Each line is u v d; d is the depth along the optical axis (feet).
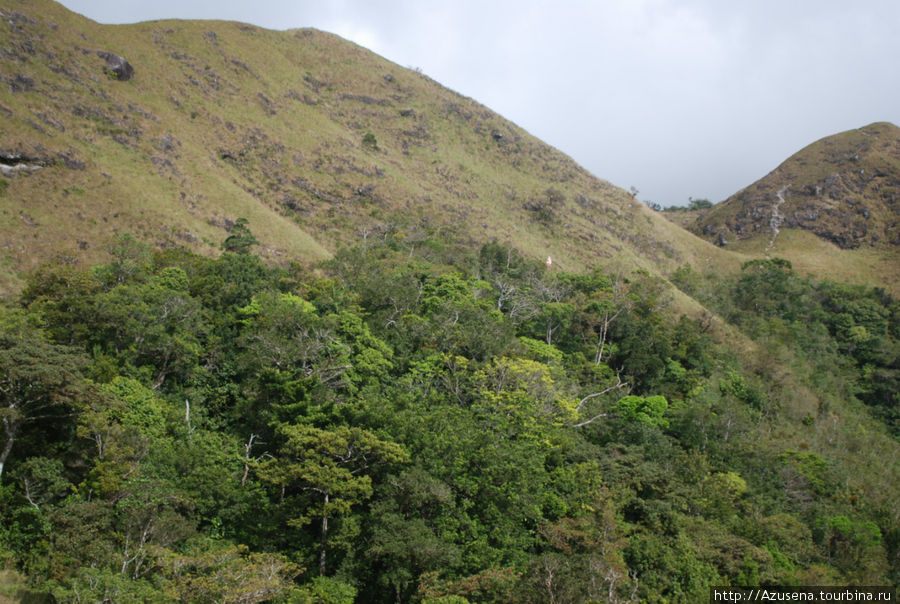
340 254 244.01
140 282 176.76
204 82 378.94
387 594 105.70
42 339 118.73
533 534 121.70
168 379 149.59
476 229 365.40
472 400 161.38
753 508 152.66
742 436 189.78
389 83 512.22
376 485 115.75
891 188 567.59
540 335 228.43
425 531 105.09
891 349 344.08
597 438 170.91
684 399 217.15
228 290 179.11
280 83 436.76
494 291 247.70
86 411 109.09
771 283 405.80
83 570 84.12
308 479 106.22
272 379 136.98
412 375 158.71
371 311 196.54
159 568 93.71
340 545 104.88
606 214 455.63
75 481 106.42
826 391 295.69
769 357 277.64
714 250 491.31
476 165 456.45
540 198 429.38
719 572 121.90
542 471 130.21
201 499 111.75
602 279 295.69
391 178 386.52
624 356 222.89
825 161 625.00
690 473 153.48
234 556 96.63
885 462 236.22
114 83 313.32
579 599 93.30
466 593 95.35
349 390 144.66
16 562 90.89
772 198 606.55
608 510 121.29
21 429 107.65
